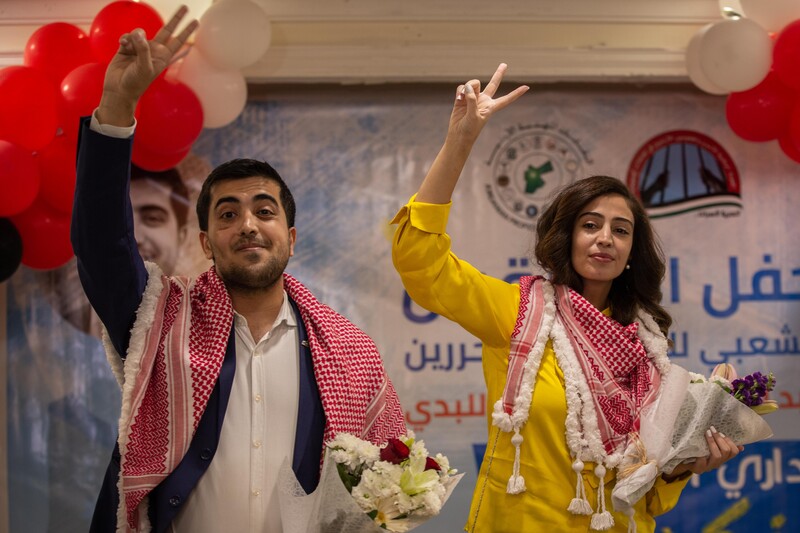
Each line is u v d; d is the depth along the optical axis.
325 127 4.45
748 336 4.50
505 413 2.54
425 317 4.43
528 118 4.50
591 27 4.49
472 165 4.49
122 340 2.39
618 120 4.51
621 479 2.45
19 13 4.32
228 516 2.30
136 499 2.25
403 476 2.11
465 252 4.47
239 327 2.46
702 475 4.41
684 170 4.52
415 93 4.47
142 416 2.32
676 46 4.52
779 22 4.05
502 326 2.65
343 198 4.45
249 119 4.42
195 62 3.91
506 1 4.43
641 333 2.69
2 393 4.31
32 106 3.51
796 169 4.56
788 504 4.43
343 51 4.39
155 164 3.93
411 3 4.41
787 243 4.54
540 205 4.49
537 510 2.49
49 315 4.35
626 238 2.70
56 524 4.30
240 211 2.44
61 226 3.83
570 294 2.69
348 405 2.41
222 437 2.34
